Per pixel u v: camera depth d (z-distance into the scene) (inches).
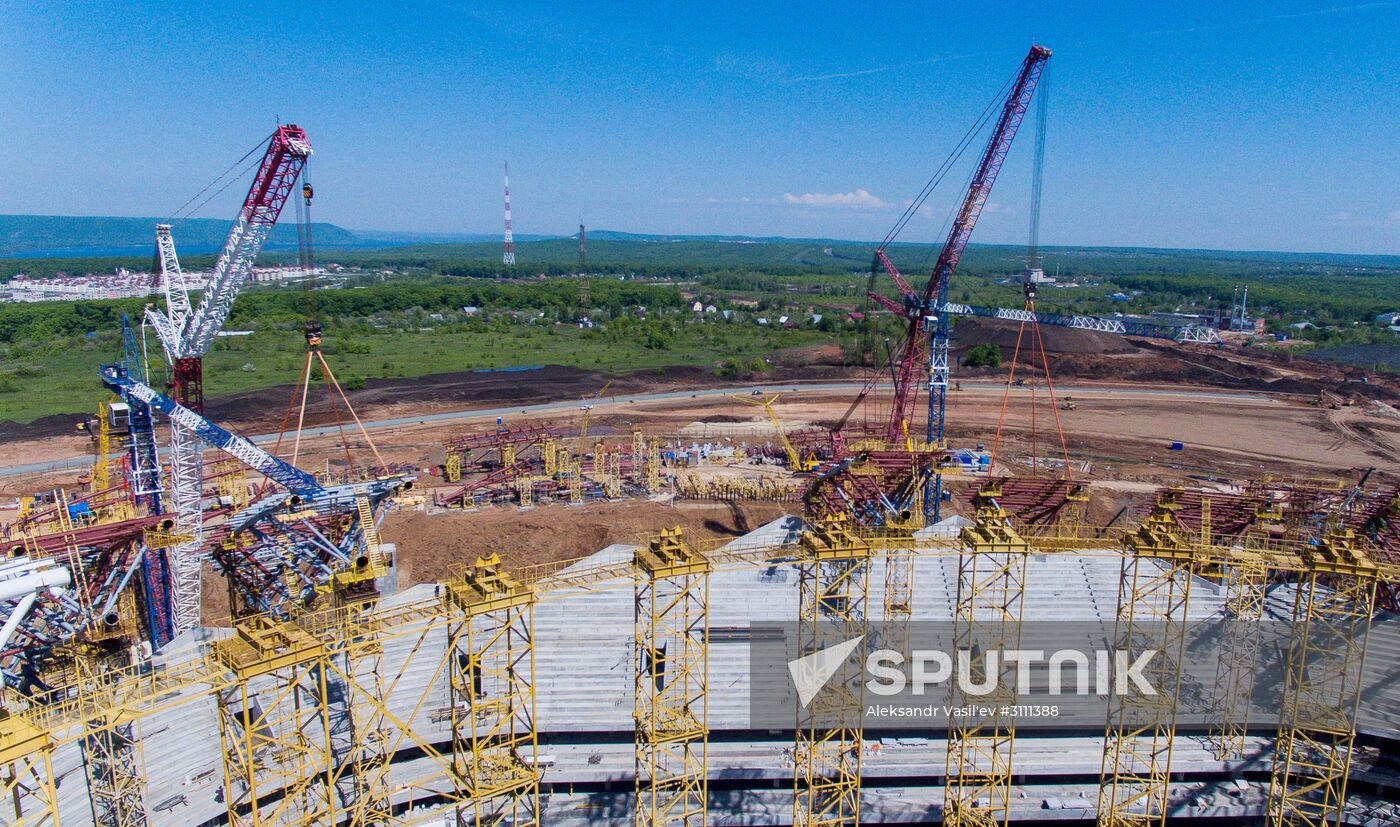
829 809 2440.9
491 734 2016.5
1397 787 2502.5
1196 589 3068.4
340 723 2428.6
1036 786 2556.6
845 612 2330.2
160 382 6210.6
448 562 3924.7
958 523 3412.9
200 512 3208.7
